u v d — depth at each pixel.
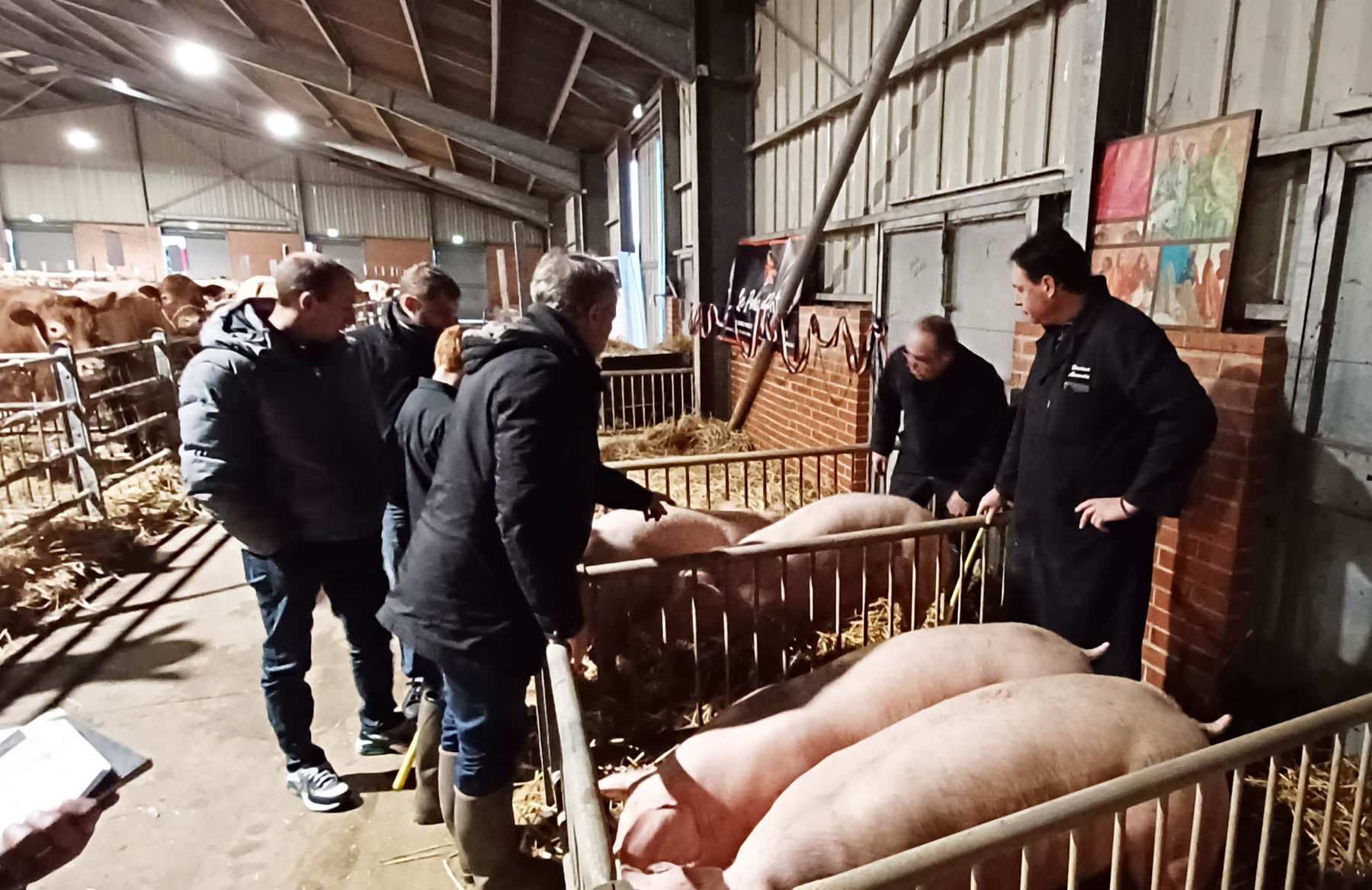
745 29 5.96
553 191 15.62
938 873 0.96
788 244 5.23
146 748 2.47
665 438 5.94
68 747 1.11
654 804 1.57
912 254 3.94
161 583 3.77
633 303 10.20
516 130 10.80
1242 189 2.11
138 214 16.05
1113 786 1.07
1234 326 2.27
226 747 2.47
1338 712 1.23
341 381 2.14
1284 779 1.93
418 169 15.19
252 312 2.01
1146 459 1.84
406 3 6.22
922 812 1.41
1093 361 1.93
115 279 7.87
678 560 2.04
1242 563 2.16
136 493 4.86
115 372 5.73
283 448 2.01
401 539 2.41
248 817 2.16
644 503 2.19
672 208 7.67
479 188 15.62
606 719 2.35
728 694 2.17
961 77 3.52
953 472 2.98
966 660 1.90
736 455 3.24
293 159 16.67
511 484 1.47
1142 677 2.51
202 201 16.34
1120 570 2.01
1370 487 1.90
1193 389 1.78
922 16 3.77
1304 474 2.06
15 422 3.89
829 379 4.51
